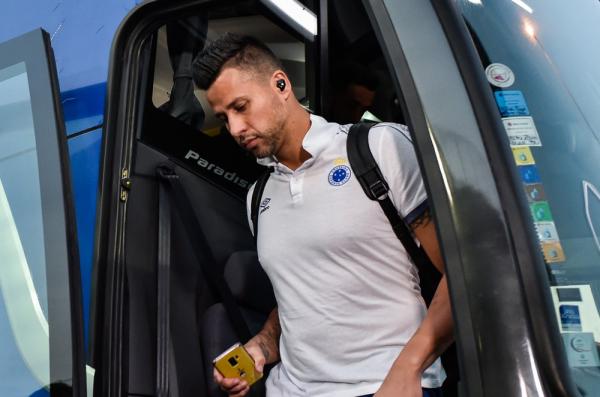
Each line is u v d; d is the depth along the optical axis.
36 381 1.64
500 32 1.53
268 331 1.99
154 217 2.19
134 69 2.08
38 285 1.69
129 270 2.10
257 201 1.90
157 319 2.11
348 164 1.72
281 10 2.15
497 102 1.43
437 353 1.50
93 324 1.91
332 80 2.43
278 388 1.79
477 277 1.24
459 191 1.28
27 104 1.82
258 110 1.80
